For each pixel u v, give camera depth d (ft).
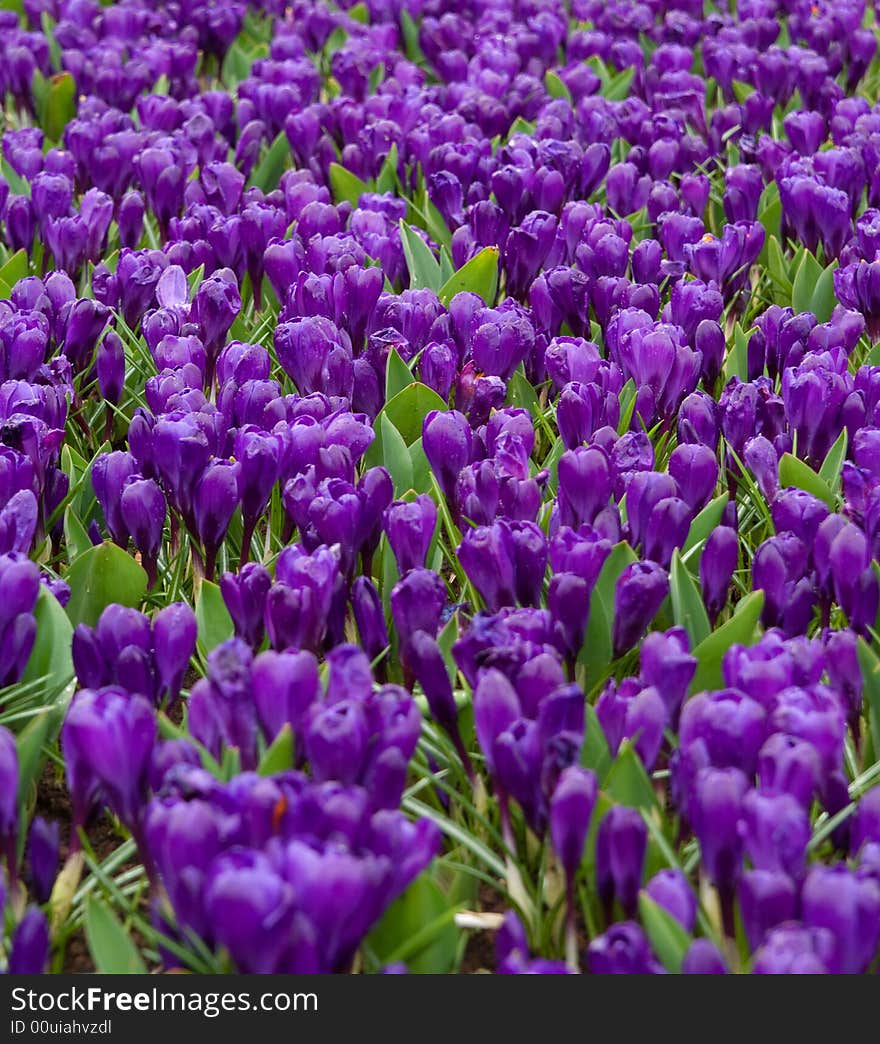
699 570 14.20
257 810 8.84
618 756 10.98
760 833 9.07
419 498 12.89
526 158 23.75
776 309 18.35
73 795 10.43
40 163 24.66
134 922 11.03
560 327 20.11
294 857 8.32
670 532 13.21
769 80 30.86
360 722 9.68
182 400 15.11
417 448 16.05
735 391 15.64
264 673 10.25
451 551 14.97
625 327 17.43
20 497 12.83
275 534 15.70
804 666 10.98
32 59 29.96
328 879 8.26
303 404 15.07
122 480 13.97
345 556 13.14
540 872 10.72
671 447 17.13
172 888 8.84
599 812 10.14
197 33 35.22
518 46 34.58
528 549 12.39
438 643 12.53
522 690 10.39
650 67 32.35
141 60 31.42
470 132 26.37
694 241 21.43
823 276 20.57
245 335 19.70
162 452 13.91
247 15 40.40
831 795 10.34
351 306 18.13
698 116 29.55
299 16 39.29
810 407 15.69
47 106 30.48
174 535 15.29
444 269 21.38
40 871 10.37
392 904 9.50
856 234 22.11
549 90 31.71
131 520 13.70
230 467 13.61
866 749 12.21
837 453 15.74
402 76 32.71
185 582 15.06
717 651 12.16
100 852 11.98
